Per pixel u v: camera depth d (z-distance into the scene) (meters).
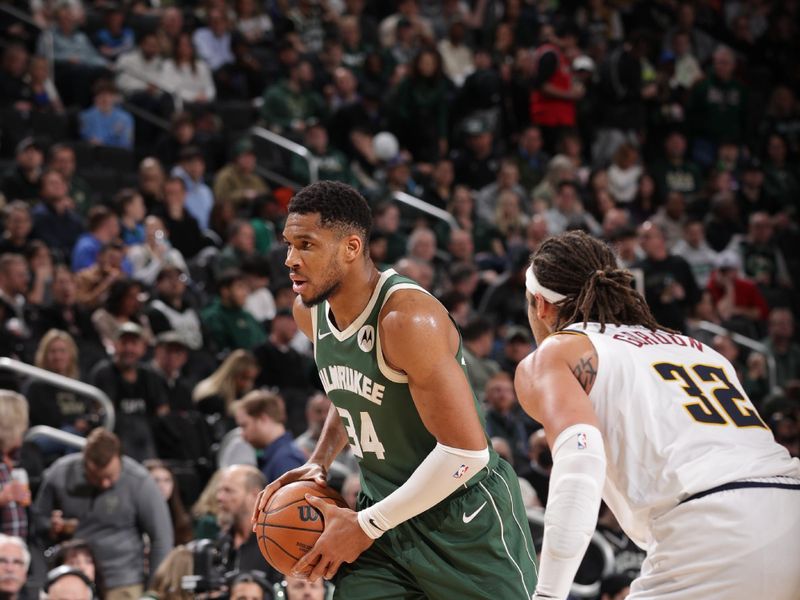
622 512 4.89
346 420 5.75
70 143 19.91
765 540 4.55
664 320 17.91
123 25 23.31
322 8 25.59
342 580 5.71
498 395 13.85
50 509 10.95
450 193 22.02
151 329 15.23
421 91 23.00
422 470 5.30
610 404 4.79
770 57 30.14
